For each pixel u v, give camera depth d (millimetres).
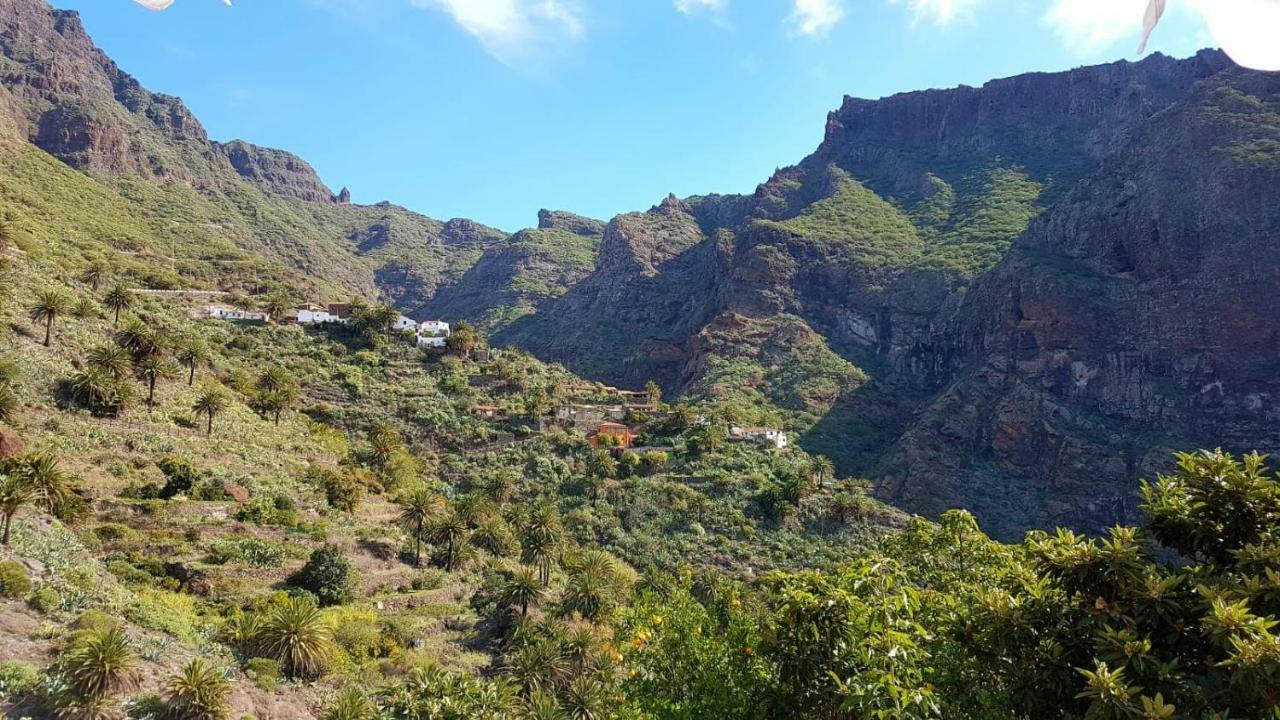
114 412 63750
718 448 104375
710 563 77312
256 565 48688
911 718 10203
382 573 55938
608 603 55531
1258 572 10508
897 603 11891
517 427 105125
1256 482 11297
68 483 46656
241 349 104250
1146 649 10000
